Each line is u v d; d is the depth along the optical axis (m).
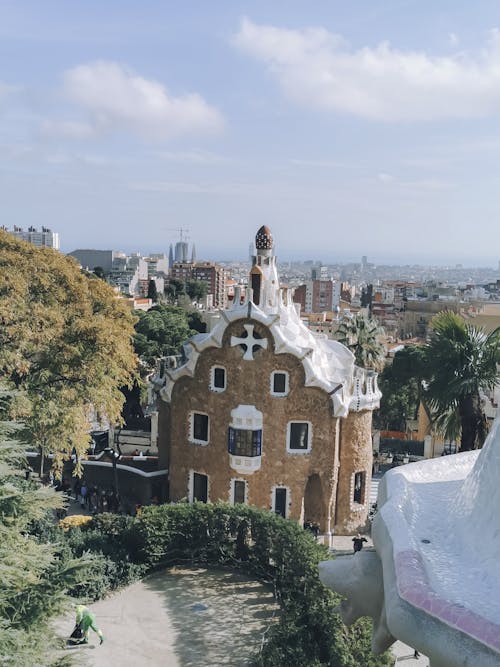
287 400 39.62
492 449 10.12
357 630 24.28
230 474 40.56
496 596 8.38
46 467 48.03
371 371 44.56
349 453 41.84
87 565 18.92
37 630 17.50
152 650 26.83
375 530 10.43
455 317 33.53
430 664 8.00
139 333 83.44
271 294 41.69
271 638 25.58
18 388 35.25
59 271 37.31
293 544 31.78
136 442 58.03
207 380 41.06
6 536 18.19
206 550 35.69
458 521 10.70
